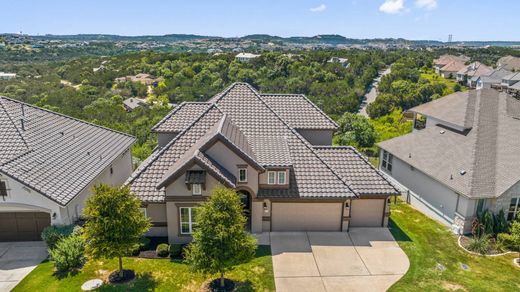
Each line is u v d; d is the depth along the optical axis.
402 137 33.84
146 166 23.17
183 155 23.56
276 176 22.95
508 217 24.16
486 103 30.98
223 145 21.70
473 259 21.05
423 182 28.19
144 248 21.56
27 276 18.78
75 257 19.30
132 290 17.75
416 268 20.08
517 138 26.52
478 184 23.42
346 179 24.55
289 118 28.56
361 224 24.81
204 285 18.27
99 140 30.33
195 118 27.86
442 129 31.22
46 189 20.97
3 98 26.81
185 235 22.09
